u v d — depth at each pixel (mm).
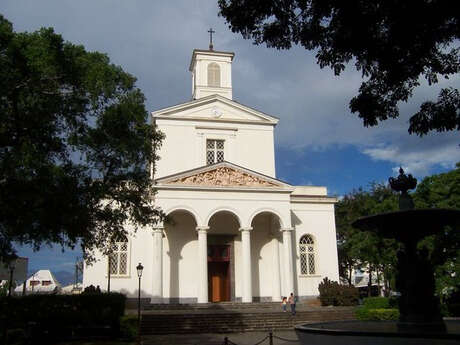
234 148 38281
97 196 16734
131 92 17594
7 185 14875
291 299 28953
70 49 16219
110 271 32781
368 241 30281
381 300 29062
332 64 11109
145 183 18969
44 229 15961
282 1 10430
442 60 10359
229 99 39562
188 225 34688
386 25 9867
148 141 18328
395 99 11297
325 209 38500
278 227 35375
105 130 16953
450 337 8367
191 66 45625
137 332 22859
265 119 39219
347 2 9508
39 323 23484
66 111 16469
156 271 30609
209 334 25203
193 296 33531
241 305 31203
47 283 55344
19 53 14656
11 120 15453
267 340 21984
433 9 8898
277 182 33969
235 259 35406
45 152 16250
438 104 10469
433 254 26250
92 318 24312
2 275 18688
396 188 12930
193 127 37781
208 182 32781
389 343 8781
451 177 27094
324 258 37469
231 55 43031
